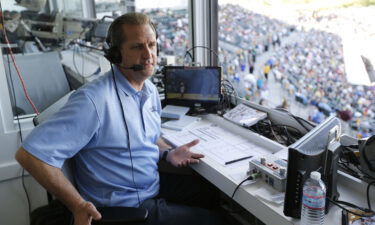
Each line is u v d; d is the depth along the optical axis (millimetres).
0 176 1694
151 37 1276
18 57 1689
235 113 1765
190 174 1547
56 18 1733
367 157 1072
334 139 1064
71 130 1070
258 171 1143
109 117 1165
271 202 1004
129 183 1259
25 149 1009
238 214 1854
